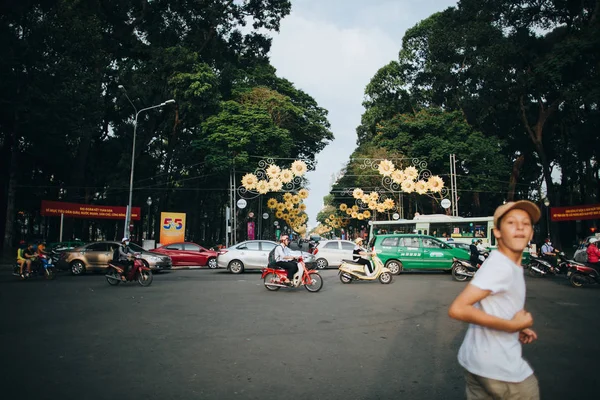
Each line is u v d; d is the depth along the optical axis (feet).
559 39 116.47
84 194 125.39
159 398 15.12
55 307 35.14
